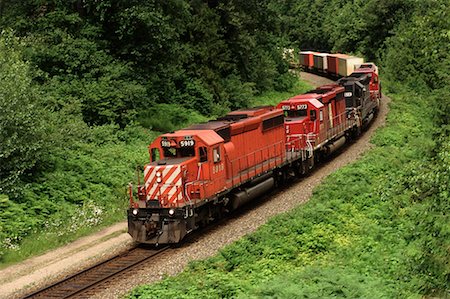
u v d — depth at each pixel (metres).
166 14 37.81
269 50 57.50
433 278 14.29
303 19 100.88
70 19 33.72
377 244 18.23
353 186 24.38
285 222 20.53
